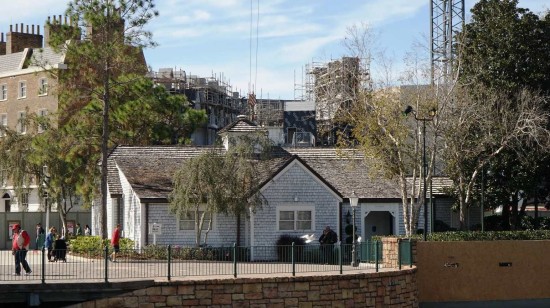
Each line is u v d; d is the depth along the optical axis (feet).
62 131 198.18
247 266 116.78
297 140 294.46
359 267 126.82
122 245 154.71
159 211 157.99
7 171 218.18
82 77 174.70
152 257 134.51
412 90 163.43
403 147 163.63
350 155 181.37
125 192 168.76
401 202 171.01
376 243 123.03
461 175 164.86
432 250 134.82
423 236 141.38
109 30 167.22
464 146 164.76
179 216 154.92
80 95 176.65
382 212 175.94
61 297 100.58
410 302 126.52
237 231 159.84
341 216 164.04
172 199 155.74
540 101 163.53
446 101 159.74
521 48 171.12
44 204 228.43
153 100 211.61
